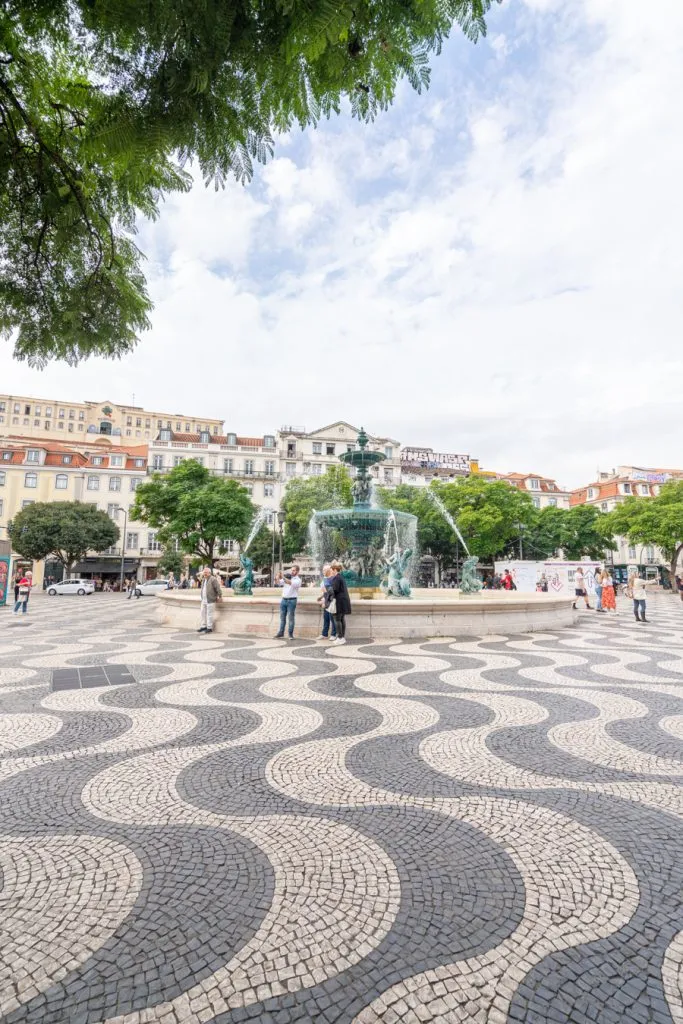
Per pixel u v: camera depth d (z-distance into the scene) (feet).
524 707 16.28
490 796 9.90
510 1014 5.00
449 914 6.45
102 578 160.45
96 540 142.31
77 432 285.02
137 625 43.24
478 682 19.88
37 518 135.85
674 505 127.95
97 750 12.38
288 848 7.99
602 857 7.80
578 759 11.85
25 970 5.49
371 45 6.10
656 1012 5.02
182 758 11.85
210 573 36.68
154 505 104.94
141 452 189.78
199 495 99.96
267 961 5.66
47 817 9.01
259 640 31.91
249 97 6.29
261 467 182.19
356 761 11.67
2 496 160.25
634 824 8.85
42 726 14.30
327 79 6.31
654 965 5.64
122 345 10.98
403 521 45.32
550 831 8.57
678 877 7.31
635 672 21.99
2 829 8.59
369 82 6.48
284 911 6.48
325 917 6.38
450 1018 4.96
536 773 11.03
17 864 7.54
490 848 8.03
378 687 19.02
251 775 10.87
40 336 10.62
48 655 26.61
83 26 5.62
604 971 5.54
